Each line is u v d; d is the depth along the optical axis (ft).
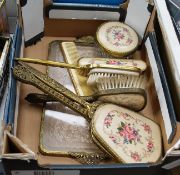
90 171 1.46
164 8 1.82
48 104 1.89
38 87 1.77
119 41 2.10
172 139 1.63
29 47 2.19
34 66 2.07
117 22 2.19
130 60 1.99
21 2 1.88
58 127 1.82
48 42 2.26
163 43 1.90
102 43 2.07
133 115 1.79
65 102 1.77
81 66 1.90
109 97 1.78
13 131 1.53
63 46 2.16
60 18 2.16
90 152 1.73
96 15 2.18
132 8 2.12
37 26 2.14
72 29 2.26
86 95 1.90
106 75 1.85
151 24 2.06
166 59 1.84
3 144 1.34
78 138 1.79
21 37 1.94
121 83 1.83
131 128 1.72
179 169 1.59
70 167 1.42
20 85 1.91
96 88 1.89
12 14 2.12
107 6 2.14
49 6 2.08
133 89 1.76
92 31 2.29
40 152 1.72
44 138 1.76
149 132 1.74
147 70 2.06
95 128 1.65
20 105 1.90
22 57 1.98
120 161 1.61
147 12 2.05
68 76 2.04
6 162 1.35
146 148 1.67
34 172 1.45
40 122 1.85
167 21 1.76
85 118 1.78
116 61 1.95
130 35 2.14
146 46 2.10
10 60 1.78
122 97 1.77
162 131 1.78
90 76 1.87
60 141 1.77
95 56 2.16
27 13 1.97
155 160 1.64
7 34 2.10
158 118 1.86
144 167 1.48
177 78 1.61
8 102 1.57
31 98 1.87
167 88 1.72
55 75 2.04
